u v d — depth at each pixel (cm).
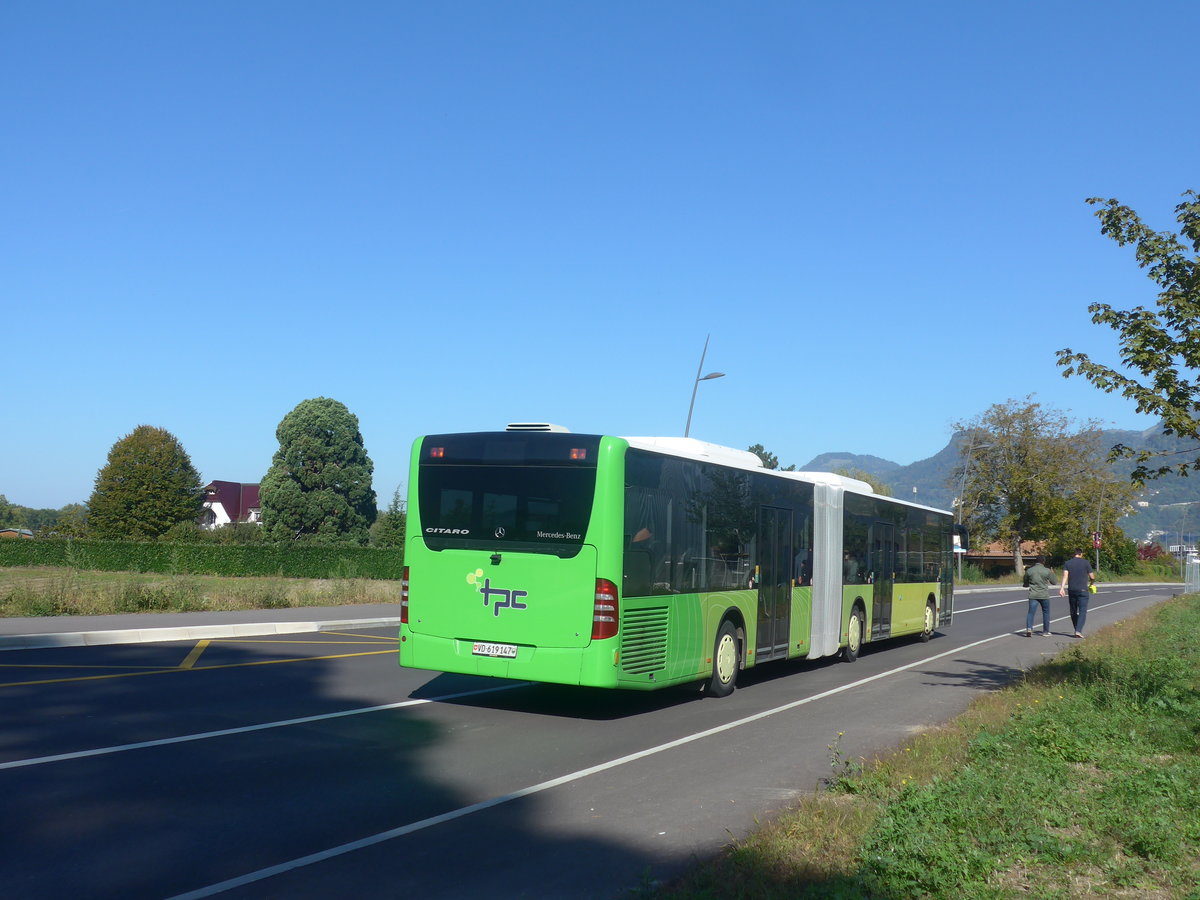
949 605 2514
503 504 1105
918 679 1554
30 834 615
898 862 548
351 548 5006
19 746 858
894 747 963
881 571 2003
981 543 8125
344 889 536
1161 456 1091
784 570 1534
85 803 687
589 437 1080
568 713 1143
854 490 1861
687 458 1231
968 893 520
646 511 1125
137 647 1669
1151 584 8294
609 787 782
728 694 1347
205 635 1894
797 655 1573
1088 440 7769
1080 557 2478
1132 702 1116
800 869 550
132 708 1066
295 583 3169
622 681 1065
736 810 716
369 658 1630
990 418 7962
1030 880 552
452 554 1120
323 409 6544
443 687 1308
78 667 1388
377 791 747
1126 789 728
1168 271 1105
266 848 604
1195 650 1788
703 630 1260
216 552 4897
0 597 2067
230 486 10194
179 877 548
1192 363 1070
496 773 820
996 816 653
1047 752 864
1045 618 2523
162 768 794
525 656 1075
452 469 1136
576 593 1059
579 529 1066
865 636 1894
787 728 1080
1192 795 711
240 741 910
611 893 538
